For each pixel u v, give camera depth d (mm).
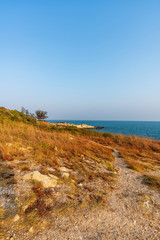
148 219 3596
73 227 2998
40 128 16000
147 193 4906
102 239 2781
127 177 6273
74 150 8461
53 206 3502
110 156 9172
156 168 7867
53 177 4836
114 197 4453
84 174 5719
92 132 19453
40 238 2566
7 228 2619
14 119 14703
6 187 3699
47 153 6809
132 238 2908
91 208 3725
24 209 3154
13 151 6109
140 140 16281
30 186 3977
